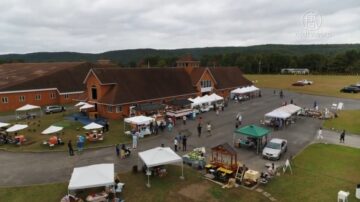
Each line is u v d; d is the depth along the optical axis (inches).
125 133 1492.4
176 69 2501.2
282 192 865.5
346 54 6225.4
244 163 1095.6
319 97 2787.9
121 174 995.9
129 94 1958.7
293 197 834.2
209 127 1503.4
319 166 1058.7
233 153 984.9
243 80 3120.1
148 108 1875.0
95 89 1971.0
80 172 840.9
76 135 1499.8
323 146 1296.8
